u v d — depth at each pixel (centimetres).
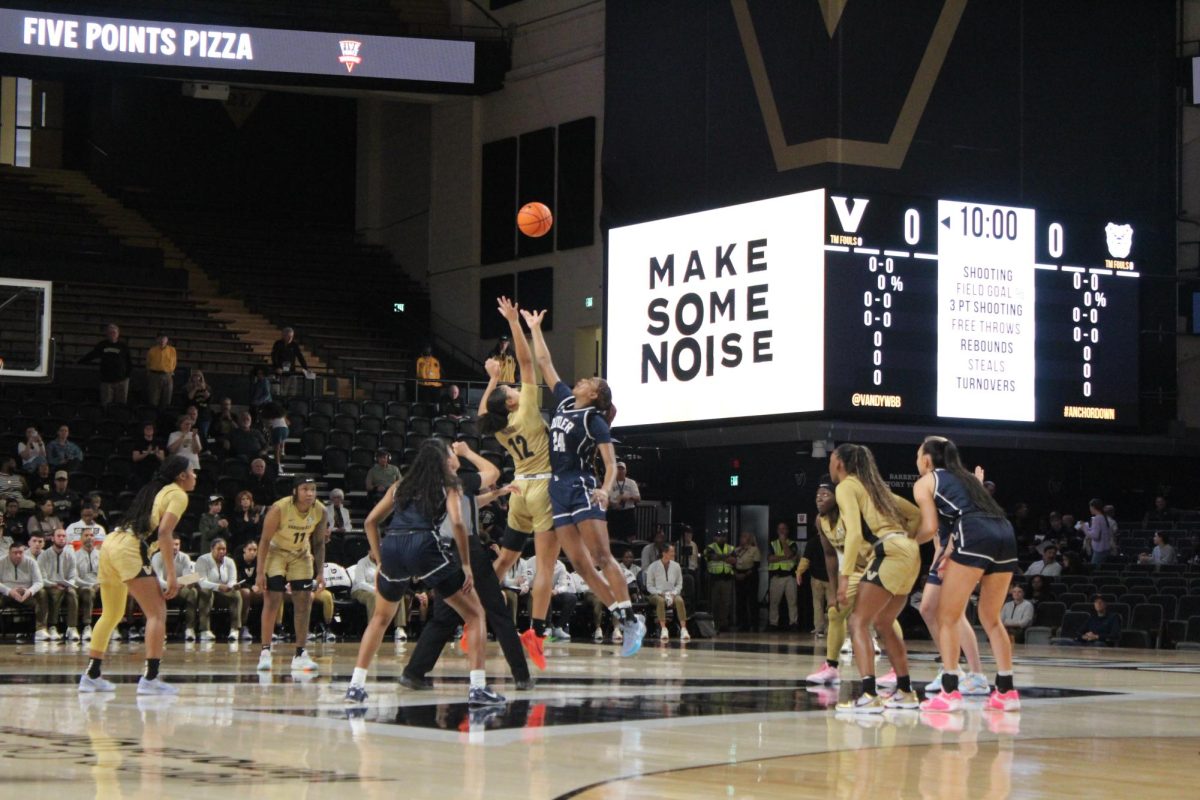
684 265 2444
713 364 2389
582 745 691
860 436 2272
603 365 2566
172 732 721
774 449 2392
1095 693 1096
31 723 759
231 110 3472
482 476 1053
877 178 2298
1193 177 2622
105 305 2828
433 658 998
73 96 3481
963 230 2347
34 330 2128
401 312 3091
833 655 1129
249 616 1912
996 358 2359
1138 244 2475
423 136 3225
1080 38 2455
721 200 2422
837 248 2261
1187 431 2534
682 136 2497
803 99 2312
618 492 2289
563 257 2852
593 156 2800
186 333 2844
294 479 2159
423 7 3133
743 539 2342
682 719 826
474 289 3033
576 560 1050
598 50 2789
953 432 2333
